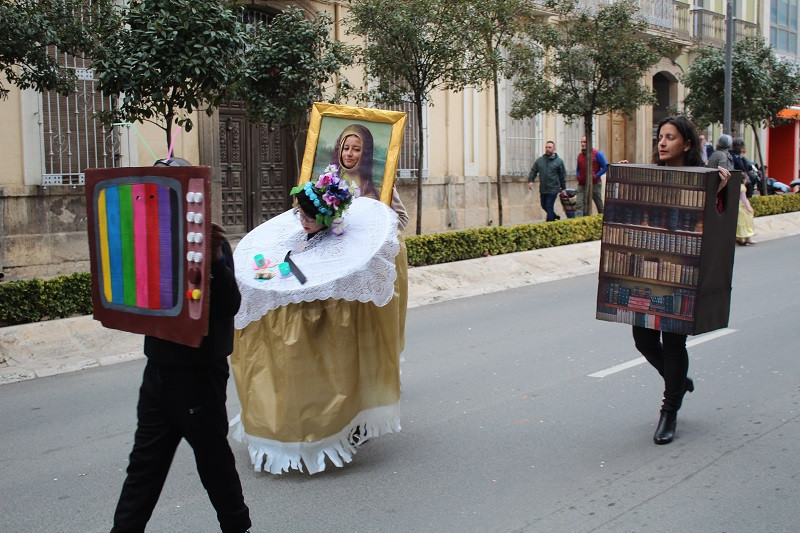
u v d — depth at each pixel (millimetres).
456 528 4059
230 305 3424
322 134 6207
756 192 21391
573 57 15859
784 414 5684
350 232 4969
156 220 3348
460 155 18781
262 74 11594
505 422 5688
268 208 15734
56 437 5641
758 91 19906
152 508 3484
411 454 5121
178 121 9148
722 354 7379
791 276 11867
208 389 3439
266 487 4637
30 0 8422
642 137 25344
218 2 9125
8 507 4453
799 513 4125
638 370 6957
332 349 4723
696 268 4961
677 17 26203
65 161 12406
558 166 18016
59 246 12359
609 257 5277
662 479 4598
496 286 11734
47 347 7809
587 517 4137
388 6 11977
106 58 8820
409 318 9594
